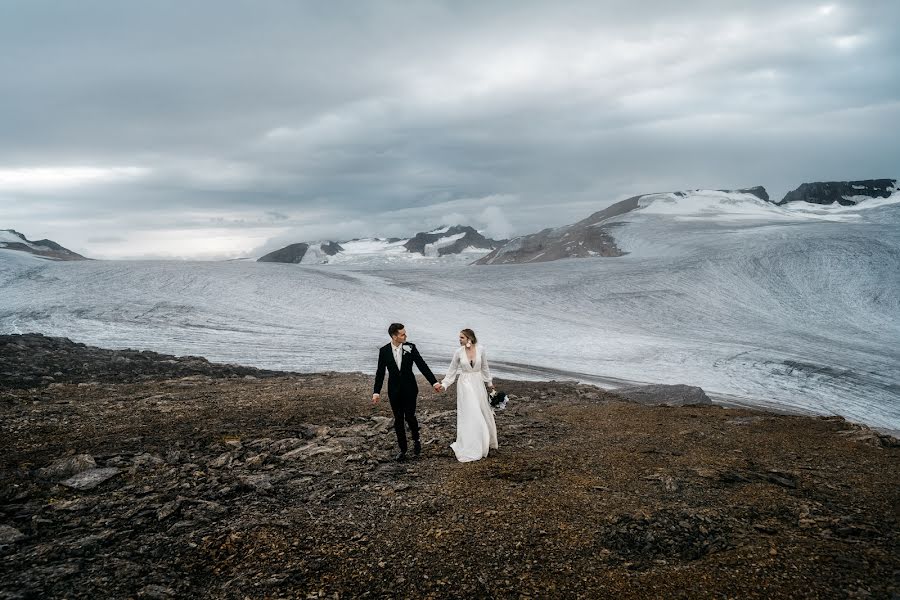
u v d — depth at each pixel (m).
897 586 3.46
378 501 5.34
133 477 6.07
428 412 10.49
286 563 4.05
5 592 3.58
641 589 3.56
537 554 4.11
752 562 3.87
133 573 3.89
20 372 13.81
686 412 10.33
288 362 24.61
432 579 3.78
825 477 5.86
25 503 5.26
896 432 17.12
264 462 6.72
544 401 12.51
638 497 5.28
